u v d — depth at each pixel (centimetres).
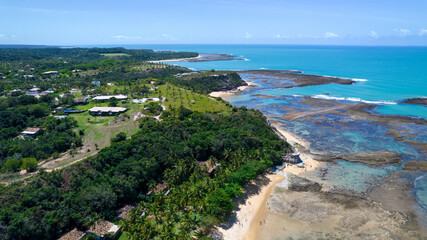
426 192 7988
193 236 5931
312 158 10338
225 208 6619
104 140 10175
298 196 7875
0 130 10769
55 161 8419
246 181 8088
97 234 5859
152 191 7769
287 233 6456
